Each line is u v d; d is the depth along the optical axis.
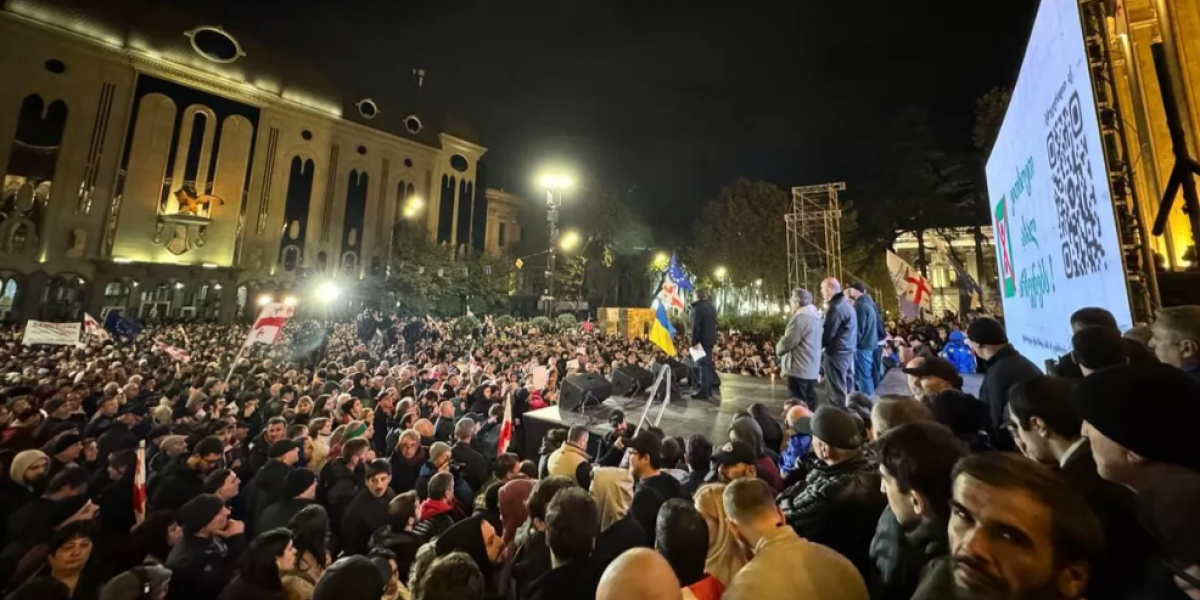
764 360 18.31
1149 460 1.33
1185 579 1.10
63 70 31.91
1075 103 3.53
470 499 5.27
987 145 26.50
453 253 47.34
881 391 8.01
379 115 47.72
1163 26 5.52
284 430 5.89
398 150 47.66
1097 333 2.32
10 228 29.80
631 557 1.72
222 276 36.66
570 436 4.65
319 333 21.67
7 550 3.54
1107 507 1.40
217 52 37.62
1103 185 3.13
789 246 32.41
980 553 1.19
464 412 9.75
